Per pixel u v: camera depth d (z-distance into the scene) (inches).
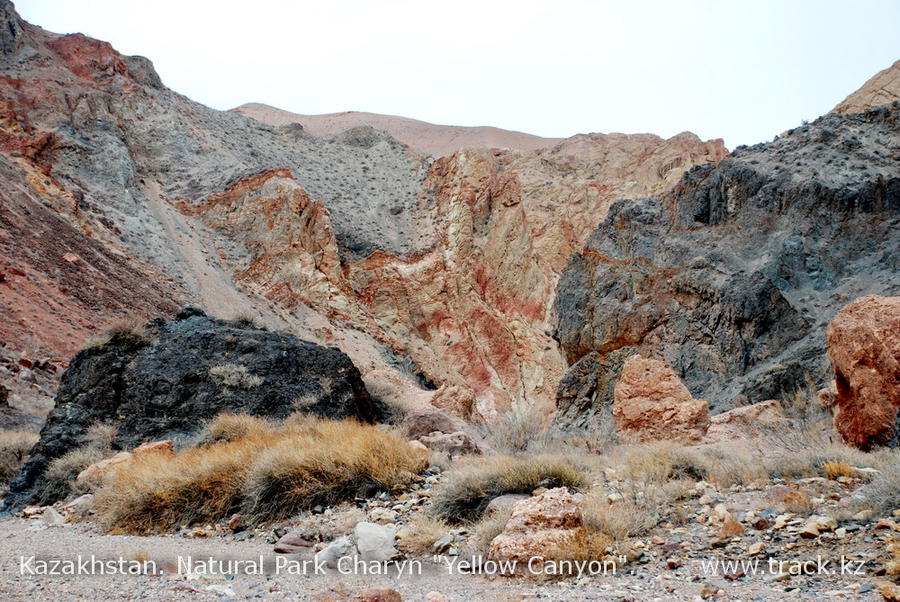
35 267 1545.3
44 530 401.7
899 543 225.5
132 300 1755.7
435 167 3351.4
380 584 250.1
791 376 1067.3
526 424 674.8
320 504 384.8
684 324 1386.6
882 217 1337.4
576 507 287.9
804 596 200.1
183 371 628.1
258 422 569.3
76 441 558.6
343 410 653.3
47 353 1259.2
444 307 2650.1
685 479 380.2
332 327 2374.5
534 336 2551.7
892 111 1533.0
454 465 464.4
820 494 308.0
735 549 256.2
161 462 442.9
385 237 2925.7
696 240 1514.5
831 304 1233.4
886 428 408.5
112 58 2957.7
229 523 379.9
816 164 1469.0
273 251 2519.7
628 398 657.0
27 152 2191.2
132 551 312.0
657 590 220.1
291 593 235.6
